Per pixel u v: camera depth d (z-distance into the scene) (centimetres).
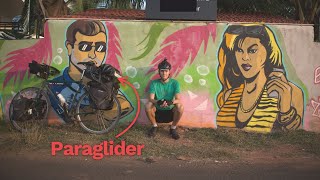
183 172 296
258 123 400
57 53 401
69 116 384
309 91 401
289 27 398
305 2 482
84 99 388
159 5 400
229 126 402
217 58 398
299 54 399
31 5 478
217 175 291
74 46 401
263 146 363
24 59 403
